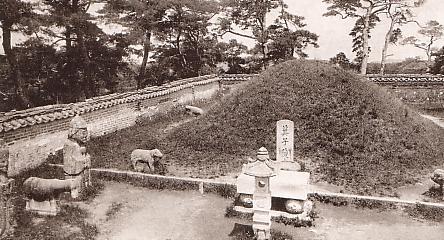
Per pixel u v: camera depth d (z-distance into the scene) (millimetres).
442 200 11336
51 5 23000
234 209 10727
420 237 9391
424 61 44562
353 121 16125
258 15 33406
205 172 13711
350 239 9281
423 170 13875
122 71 28359
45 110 14594
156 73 33375
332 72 19125
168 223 10078
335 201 11281
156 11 29172
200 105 27406
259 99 18234
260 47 34906
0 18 19781
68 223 9820
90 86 25578
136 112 21250
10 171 12586
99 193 12016
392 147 14984
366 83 19172
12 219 8688
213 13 32781
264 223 8820
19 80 22359
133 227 9844
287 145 12758
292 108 17312
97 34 24188
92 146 16500
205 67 34938
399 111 17797
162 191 12359
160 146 16531
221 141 16141
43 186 10016
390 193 11898
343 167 13719
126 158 15078
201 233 9508
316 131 15992
